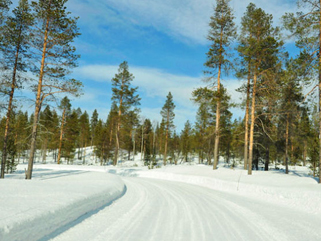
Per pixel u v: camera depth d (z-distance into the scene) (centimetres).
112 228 491
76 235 436
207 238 448
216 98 1938
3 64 1498
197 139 3819
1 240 323
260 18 1806
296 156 2817
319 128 1148
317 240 470
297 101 1897
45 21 1410
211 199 969
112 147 4603
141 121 5391
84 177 1565
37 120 1412
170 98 4269
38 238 401
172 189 1274
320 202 780
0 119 1706
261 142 2620
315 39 1124
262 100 1822
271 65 1816
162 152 5544
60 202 555
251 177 1559
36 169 2595
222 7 2011
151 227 509
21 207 467
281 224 591
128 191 1152
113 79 3262
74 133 4181
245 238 461
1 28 1400
